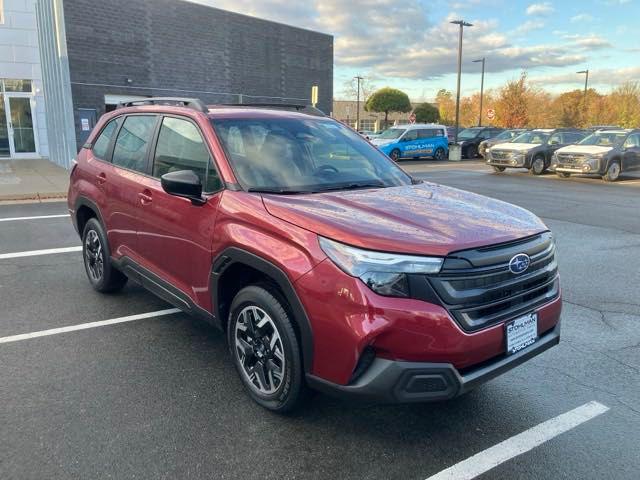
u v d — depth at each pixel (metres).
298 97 29.34
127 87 22.00
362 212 3.05
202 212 3.51
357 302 2.60
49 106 20.48
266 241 3.02
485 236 2.84
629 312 5.14
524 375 3.85
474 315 2.71
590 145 18.23
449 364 2.63
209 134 3.71
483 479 2.69
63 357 3.96
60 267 6.37
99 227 5.02
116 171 4.67
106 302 5.16
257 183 3.47
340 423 3.17
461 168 23.03
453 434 3.09
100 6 20.72
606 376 3.84
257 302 3.13
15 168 17.75
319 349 2.78
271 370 3.15
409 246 2.63
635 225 9.73
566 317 5.01
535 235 3.10
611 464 2.82
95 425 3.08
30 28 21.58
